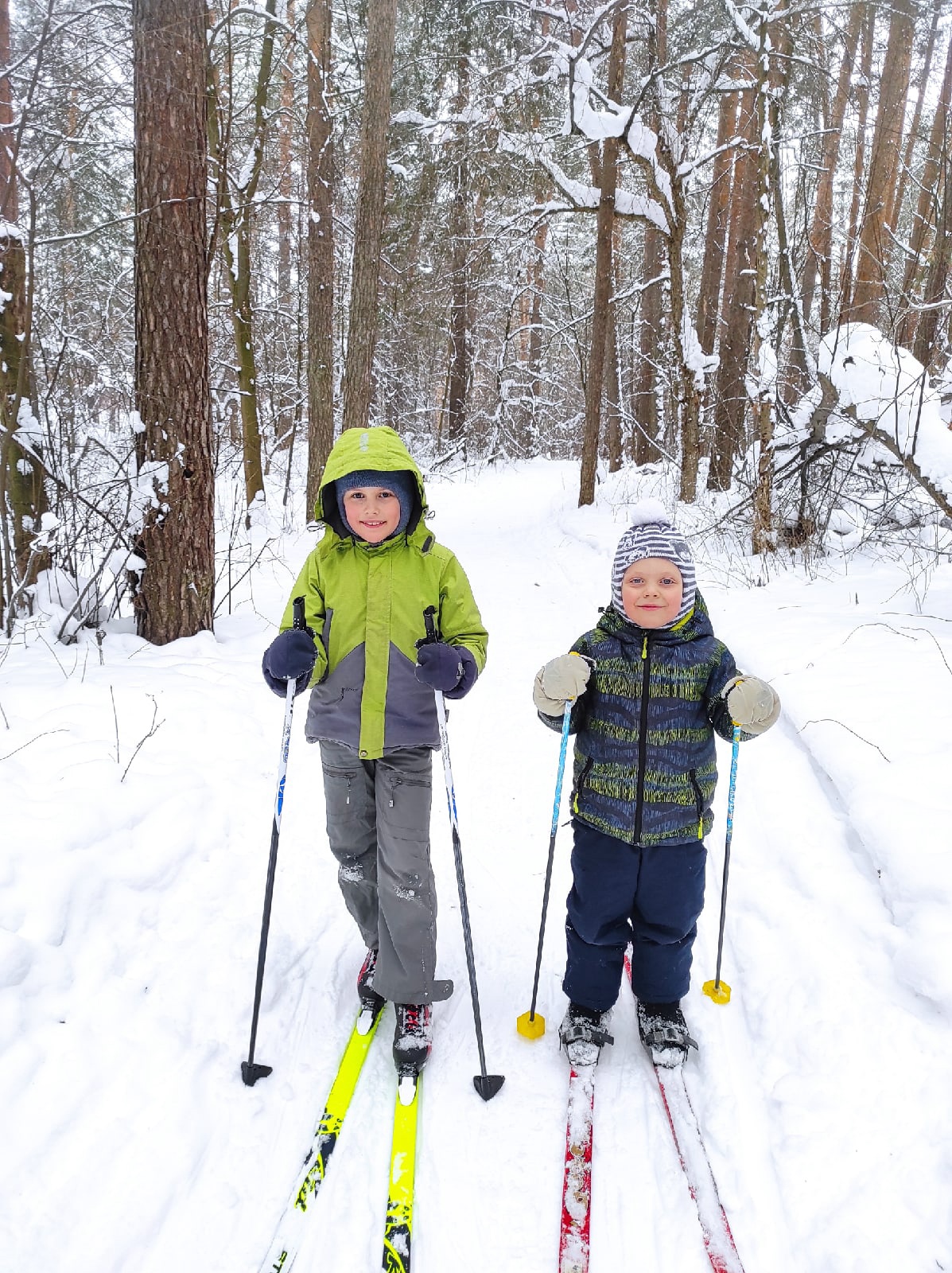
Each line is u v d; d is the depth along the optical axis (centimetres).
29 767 329
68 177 646
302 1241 186
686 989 246
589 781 230
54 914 252
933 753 326
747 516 842
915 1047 215
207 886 302
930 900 252
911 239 1112
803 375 830
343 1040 249
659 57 1052
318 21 1082
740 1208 194
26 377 520
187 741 388
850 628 496
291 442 1371
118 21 535
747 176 1121
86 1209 185
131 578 530
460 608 241
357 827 247
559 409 2705
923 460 607
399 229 1645
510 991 275
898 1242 176
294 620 233
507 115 1257
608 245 1102
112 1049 225
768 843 328
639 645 223
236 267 1119
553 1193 203
